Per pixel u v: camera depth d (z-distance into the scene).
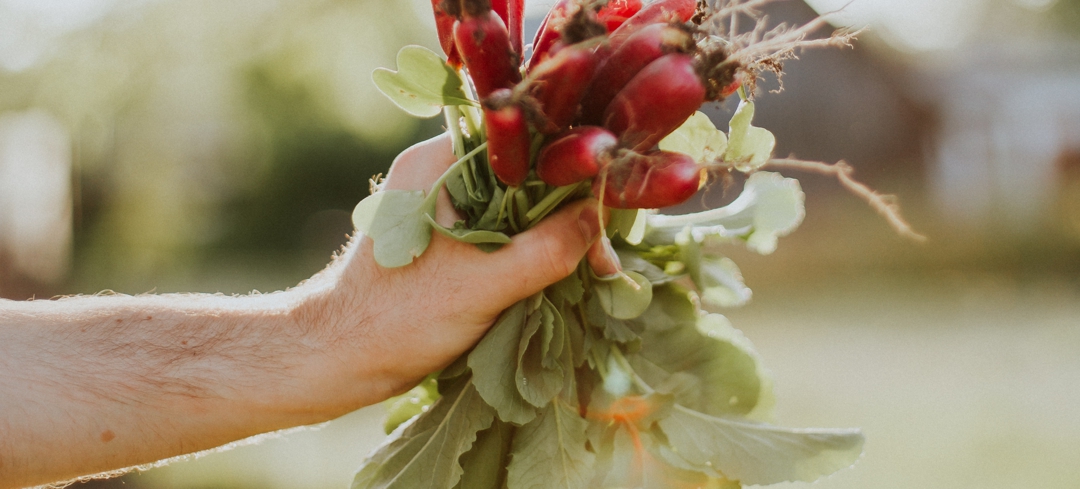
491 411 0.73
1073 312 3.97
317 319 0.73
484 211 0.71
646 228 0.78
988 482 1.78
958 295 4.65
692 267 0.75
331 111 4.48
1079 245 5.67
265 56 3.94
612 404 0.73
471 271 0.71
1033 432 2.08
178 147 6.55
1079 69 6.95
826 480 1.80
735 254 5.28
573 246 0.70
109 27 3.69
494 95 0.65
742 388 0.76
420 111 0.71
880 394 2.53
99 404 0.72
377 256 0.70
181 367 0.73
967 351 3.15
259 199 7.43
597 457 0.72
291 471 2.05
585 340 0.73
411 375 0.73
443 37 0.69
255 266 7.20
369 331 0.72
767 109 6.29
